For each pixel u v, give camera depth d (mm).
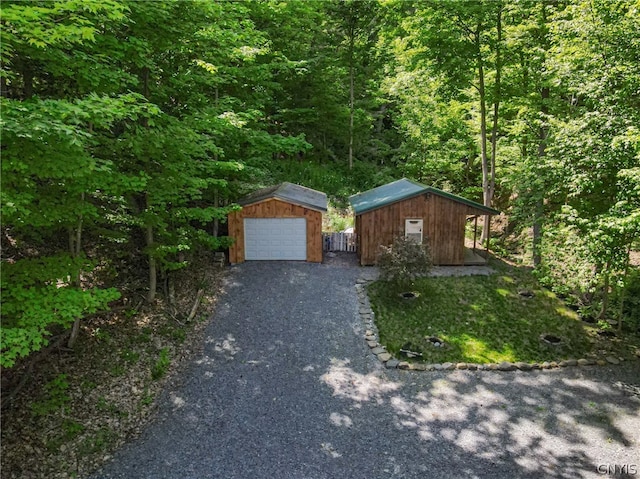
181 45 11672
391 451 8508
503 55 18422
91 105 6918
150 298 12969
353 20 25516
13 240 11039
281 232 17562
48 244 11773
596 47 11039
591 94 11148
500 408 9844
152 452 8320
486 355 12008
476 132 23422
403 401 10031
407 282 14805
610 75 10570
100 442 8352
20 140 6859
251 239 17578
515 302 14789
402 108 26141
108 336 11023
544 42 17094
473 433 9031
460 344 12484
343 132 28109
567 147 11781
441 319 13734
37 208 7805
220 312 13633
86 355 10227
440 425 9258
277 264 17391
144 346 11219
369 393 10289
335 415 9500
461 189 26734
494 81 19547
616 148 10164
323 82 25766
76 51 8484
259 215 17359
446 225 17500
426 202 17312
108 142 9820
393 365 11344
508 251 19938
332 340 12422
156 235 13648
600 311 13812
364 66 28344
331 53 25828
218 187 15242
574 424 9328
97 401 9180
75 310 7445
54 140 7043
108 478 7680
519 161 19969
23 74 9477
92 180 8273
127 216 11477
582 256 11078
